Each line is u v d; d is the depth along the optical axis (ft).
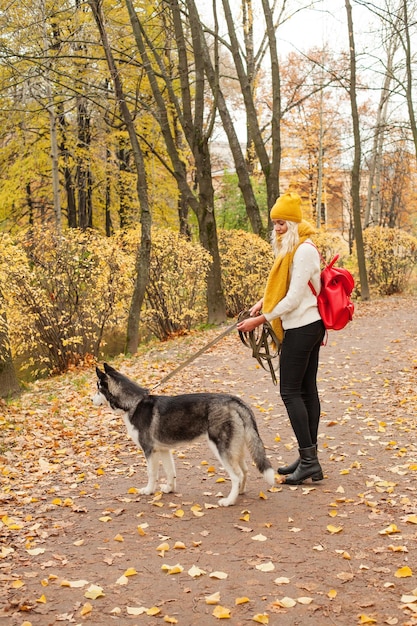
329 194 132.16
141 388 16.94
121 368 36.68
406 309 58.90
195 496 16.60
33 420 26.58
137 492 17.04
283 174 120.67
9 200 68.28
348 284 16.66
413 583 11.44
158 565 12.50
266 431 23.00
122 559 12.84
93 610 10.84
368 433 22.21
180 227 76.48
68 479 18.61
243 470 16.40
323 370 33.40
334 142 110.73
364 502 15.57
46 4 51.55
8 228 73.51
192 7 50.24
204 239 52.85
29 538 14.05
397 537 13.35
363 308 61.57
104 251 39.93
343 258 85.97
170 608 10.87
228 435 15.49
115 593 11.41
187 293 48.80
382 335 43.75
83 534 14.29
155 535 14.03
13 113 57.88
